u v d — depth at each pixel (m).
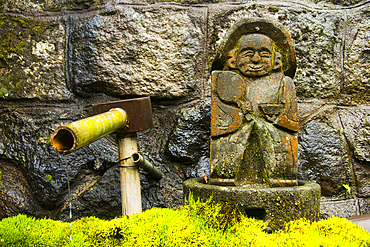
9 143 2.00
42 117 2.07
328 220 1.43
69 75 2.19
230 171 1.49
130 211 1.65
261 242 1.20
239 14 2.30
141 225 1.40
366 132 2.15
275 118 1.57
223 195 1.37
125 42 2.21
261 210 1.38
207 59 2.28
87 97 2.20
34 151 1.98
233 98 1.58
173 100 2.23
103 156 2.05
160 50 2.23
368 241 1.23
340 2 2.31
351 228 1.35
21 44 2.14
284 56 1.64
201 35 2.28
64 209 1.92
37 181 1.92
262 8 2.31
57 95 2.14
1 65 2.11
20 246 1.25
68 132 1.15
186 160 2.13
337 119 2.20
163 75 2.21
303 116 2.18
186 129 2.15
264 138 1.53
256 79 1.62
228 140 1.53
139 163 1.65
